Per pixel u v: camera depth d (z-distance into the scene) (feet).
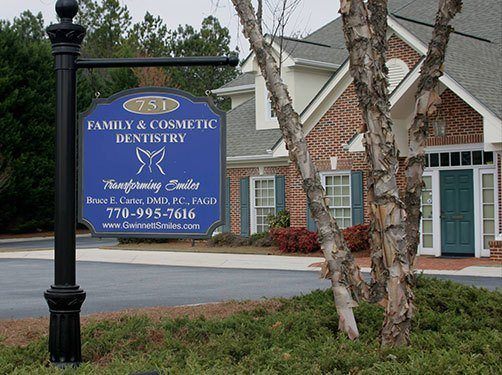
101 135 22.33
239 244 86.74
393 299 22.63
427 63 25.44
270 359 19.86
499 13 89.61
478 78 69.21
